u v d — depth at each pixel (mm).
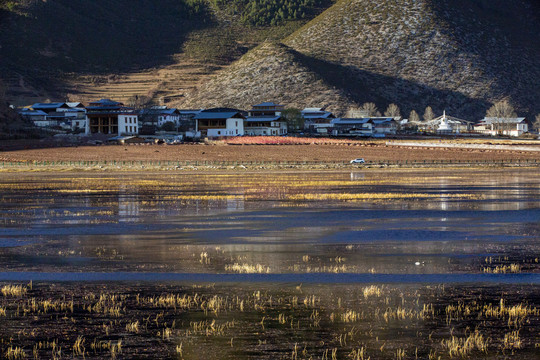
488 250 53562
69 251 53906
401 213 79312
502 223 70125
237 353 30047
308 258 50406
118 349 30594
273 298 38781
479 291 40219
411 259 49906
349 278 43688
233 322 34406
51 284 42406
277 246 55938
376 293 39750
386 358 29500
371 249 54281
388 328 33375
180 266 47562
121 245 56781
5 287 41250
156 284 42281
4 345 31188
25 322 34500
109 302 38094
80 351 30375
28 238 60969
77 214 80250
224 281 43000
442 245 56094
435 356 29719
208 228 67125
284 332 32812
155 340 31766
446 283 42250
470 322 34250
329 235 61969
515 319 34719
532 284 41875
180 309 36719
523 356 29625
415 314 35594
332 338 31984
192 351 30312
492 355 29719
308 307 36969
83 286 41875
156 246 56188
